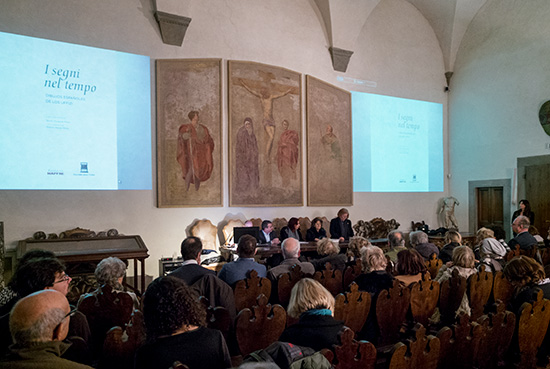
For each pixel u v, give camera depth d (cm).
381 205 1037
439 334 212
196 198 780
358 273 412
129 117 729
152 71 755
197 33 797
